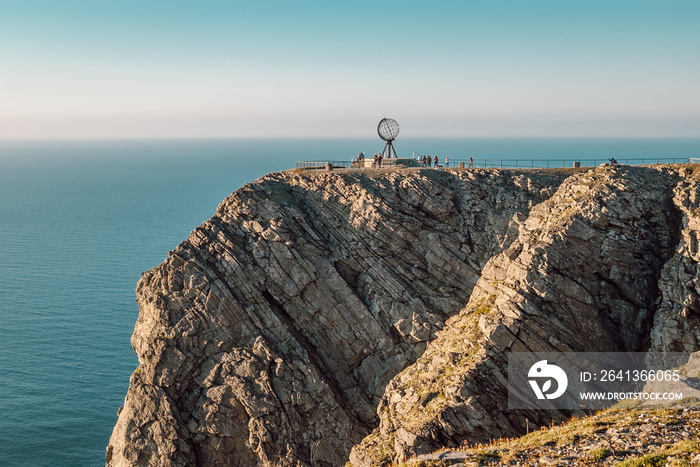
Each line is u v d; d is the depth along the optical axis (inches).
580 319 1961.1
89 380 4069.9
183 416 2500.0
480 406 1804.9
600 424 1567.4
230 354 2522.1
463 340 2012.8
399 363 2623.0
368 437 2003.0
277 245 2687.0
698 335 1866.4
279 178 3063.5
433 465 1529.3
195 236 2733.8
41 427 3518.7
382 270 2751.0
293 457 2405.3
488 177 2935.5
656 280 2039.9
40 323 5147.6
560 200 2258.9
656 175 2267.5
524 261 2044.8
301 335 2640.3
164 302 2600.9
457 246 2807.6
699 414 1518.2
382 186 2903.5
